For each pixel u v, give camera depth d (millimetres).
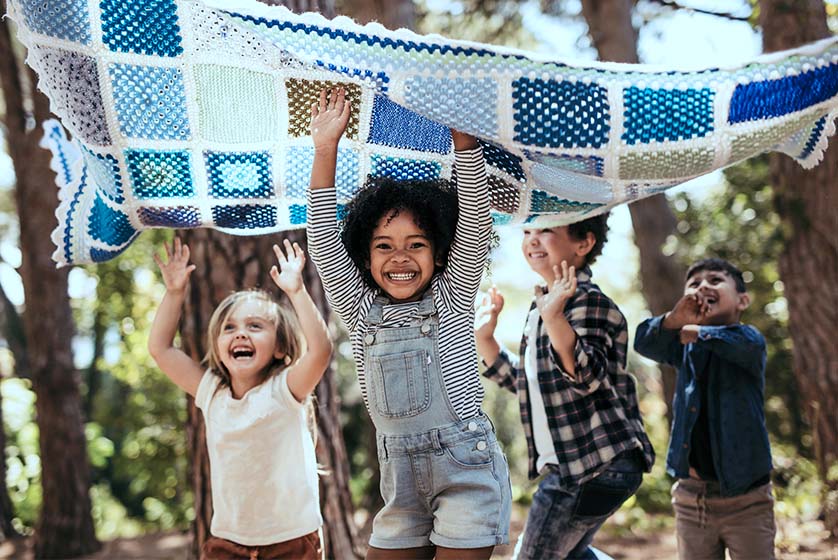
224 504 3178
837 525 5684
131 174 2932
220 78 2830
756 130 2857
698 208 10234
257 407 3137
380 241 2812
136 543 10055
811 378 5746
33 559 9117
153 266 13227
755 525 3502
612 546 7965
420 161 3129
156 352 3312
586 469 3246
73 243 3102
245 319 3232
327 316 4395
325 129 2805
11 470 11852
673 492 3730
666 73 2768
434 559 2791
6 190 17781
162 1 2703
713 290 3732
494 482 2662
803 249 5762
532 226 3371
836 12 6773
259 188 3068
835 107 2916
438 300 2779
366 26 2629
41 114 8484
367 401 2785
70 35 2670
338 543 4387
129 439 13289
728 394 3537
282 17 2592
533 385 3463
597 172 2854
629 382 3424
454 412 2670
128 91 2781
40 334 9125
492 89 2684
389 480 2744
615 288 20391
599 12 8633
